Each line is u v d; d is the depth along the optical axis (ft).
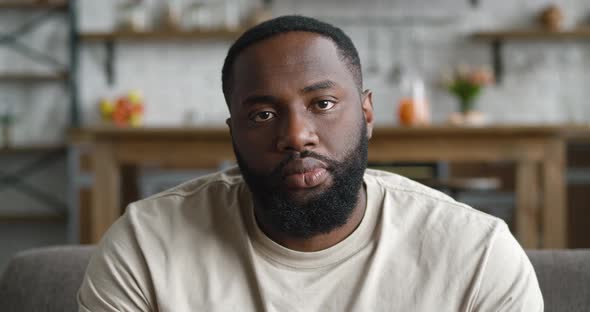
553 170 10.09
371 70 14.32
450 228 2.80
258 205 2.71
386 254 2.73
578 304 3.15
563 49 14.39
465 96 12.78
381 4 14.29
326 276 2.69
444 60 14.32
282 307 2.66
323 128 2.55
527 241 10.12
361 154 2.64
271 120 2.58
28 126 14.30
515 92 14.39
